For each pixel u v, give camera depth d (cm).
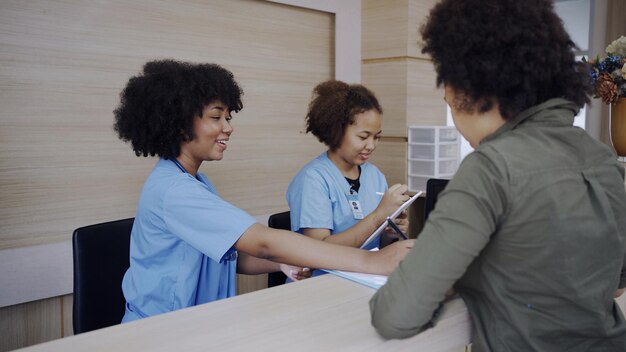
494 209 69
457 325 83
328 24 262
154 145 130
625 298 149
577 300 73
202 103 128
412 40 256
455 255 68
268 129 240
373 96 167
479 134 82
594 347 78
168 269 126
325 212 162
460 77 77
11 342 176
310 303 87
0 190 167
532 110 77
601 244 74
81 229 150
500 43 73
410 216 257
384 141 270
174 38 204
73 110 181
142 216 127
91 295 149
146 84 127
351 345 71
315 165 171
